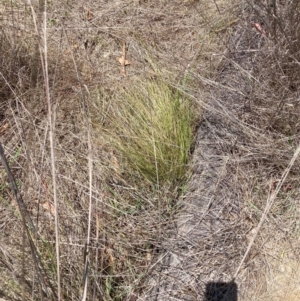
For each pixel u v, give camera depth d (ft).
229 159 7.74
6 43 8.93
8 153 7.96
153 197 7.53
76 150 8.00
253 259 6.83
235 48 9.41
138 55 9.71
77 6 10.78
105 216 7.23
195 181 7.67
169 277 6.73
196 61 9.43
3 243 6.35
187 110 8.21
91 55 9.87
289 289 6.60
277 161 7.45
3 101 8.67
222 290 6.59
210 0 10.48
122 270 6.88
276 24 7.61
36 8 9.84
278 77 7.77
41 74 8.71
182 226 7.22
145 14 10.59
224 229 7.13
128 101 8.36
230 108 8.31
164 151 7.63
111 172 7.73
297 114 7.44
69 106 8.55
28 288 5.65
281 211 7.25
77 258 6.50
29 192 7.31
